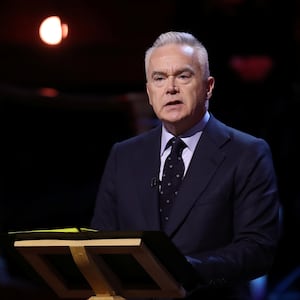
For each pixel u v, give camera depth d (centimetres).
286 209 2003
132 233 754
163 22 2442
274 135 2047
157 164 988
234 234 952
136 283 810
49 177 2491
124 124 2423
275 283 2009
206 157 963
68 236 784
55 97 2228
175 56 932
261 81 2105
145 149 1009
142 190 979
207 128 983
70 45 2480
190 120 957
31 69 2497
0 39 2483
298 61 2127
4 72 2498
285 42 2141
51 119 2438
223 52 2150
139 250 755
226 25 2161
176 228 941
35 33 2472
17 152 2466
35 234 802
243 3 2166
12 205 2459
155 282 794
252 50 2139
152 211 962
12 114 2373
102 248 771
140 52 2483
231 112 2103
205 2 2212
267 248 929
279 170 2017
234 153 962
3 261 1966
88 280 804
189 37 953
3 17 2473
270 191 956
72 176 2500
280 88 2098
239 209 948
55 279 841
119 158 1025
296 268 1998
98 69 2497
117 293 815
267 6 2158
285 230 2002
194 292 949
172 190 966
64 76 2503
